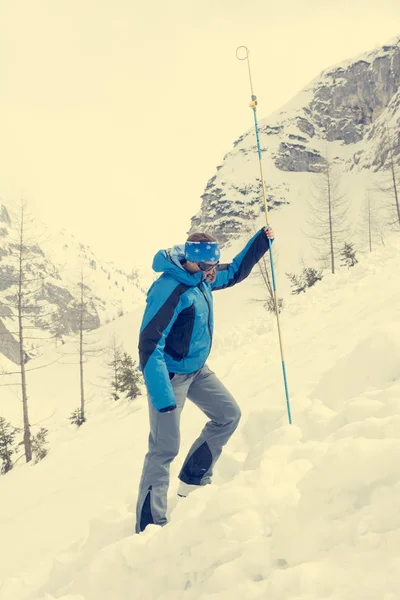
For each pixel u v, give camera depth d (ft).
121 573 8.29
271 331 56.80
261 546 6.22
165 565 7.61
